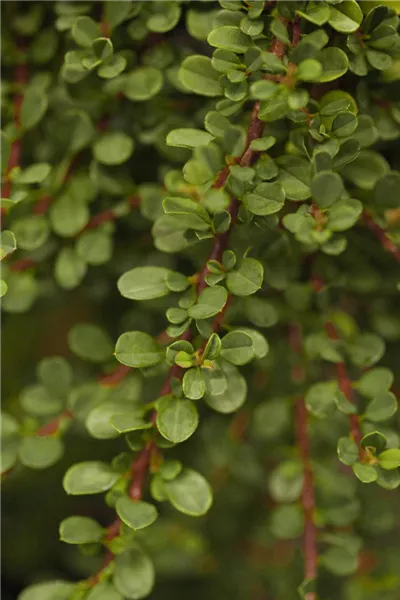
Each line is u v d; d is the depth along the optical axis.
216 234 0.38
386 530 0.46
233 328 0.38
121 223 0.44
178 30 0.42
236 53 0.38
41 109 0.41
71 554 0.50
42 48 0.42
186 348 0.37
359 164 0.40
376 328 0.44
